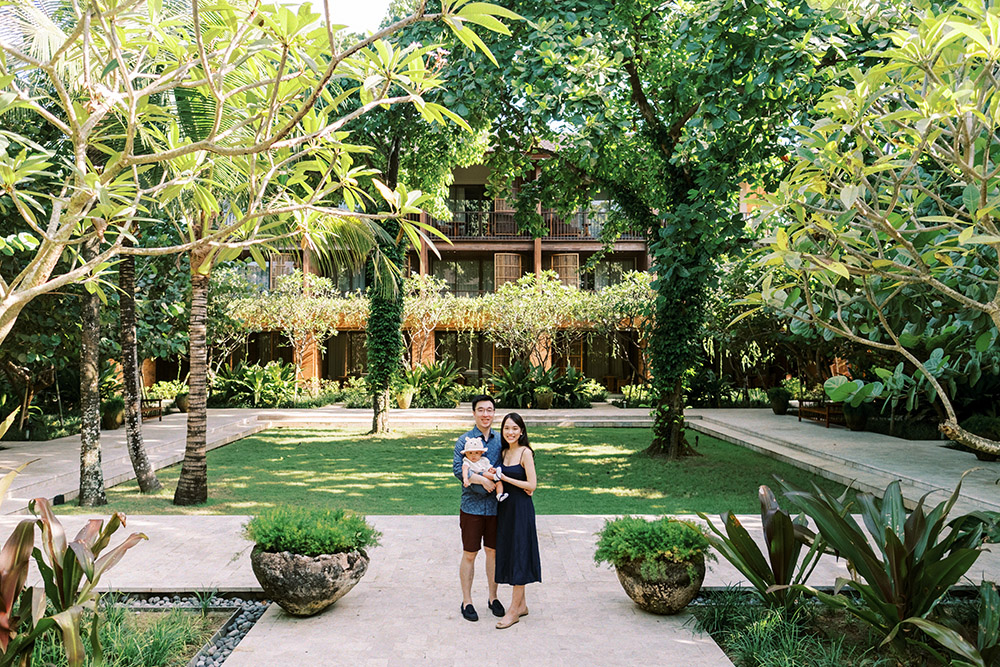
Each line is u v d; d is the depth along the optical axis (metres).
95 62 3.78
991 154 4.06
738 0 8.43
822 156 3.90
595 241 27.73
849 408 16.53
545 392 22.66
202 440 9.47
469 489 5.04
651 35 13.41
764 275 4.29
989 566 6.20
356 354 29.72
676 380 14.00
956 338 4.63
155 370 28.06
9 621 3.78
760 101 8.82
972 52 3.24
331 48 2.90
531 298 24.39
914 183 4.52
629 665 4.22
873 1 5.13
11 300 3.07
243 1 3.40
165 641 4.36
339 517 5.32
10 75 2.84
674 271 13.29
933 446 13.74
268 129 3.26
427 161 17.41
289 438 17.03
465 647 4.48
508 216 29.42
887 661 4.23
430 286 25.50
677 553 4.88
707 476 11.81
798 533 5.11
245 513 8.83
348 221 4.34
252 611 5.27
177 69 3.40
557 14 10.45
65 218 3.27
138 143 8.11
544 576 6.04
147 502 9.43
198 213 8.75
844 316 4.88
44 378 15.72
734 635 4.62
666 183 13.66
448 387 23.89
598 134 10.61
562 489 10.78
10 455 12.85
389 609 5.19
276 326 25.11
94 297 9.18
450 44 10.66
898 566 4.24
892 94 4.14
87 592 4.30
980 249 4.30
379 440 16.61
